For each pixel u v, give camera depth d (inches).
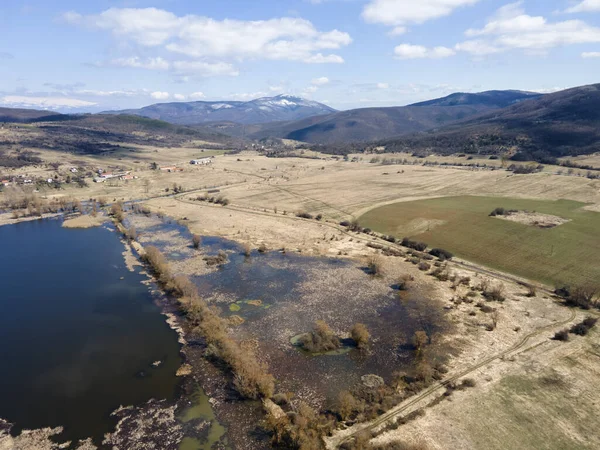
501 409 2304.4
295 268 4621.1
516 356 2837.1
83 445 2119.8
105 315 3565.5
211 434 2191.2
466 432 2130.9
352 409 2314.2
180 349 3029.0
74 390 2573.8
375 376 2657.5
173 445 2114.9
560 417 2240.4
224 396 2502.5
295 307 3686.0
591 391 2456.9
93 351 3014.3
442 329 3260.3
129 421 2293.3
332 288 4084.6
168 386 2603.3
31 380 2684.5
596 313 3447.3
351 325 3358.8
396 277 4345.5
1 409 2410.2
